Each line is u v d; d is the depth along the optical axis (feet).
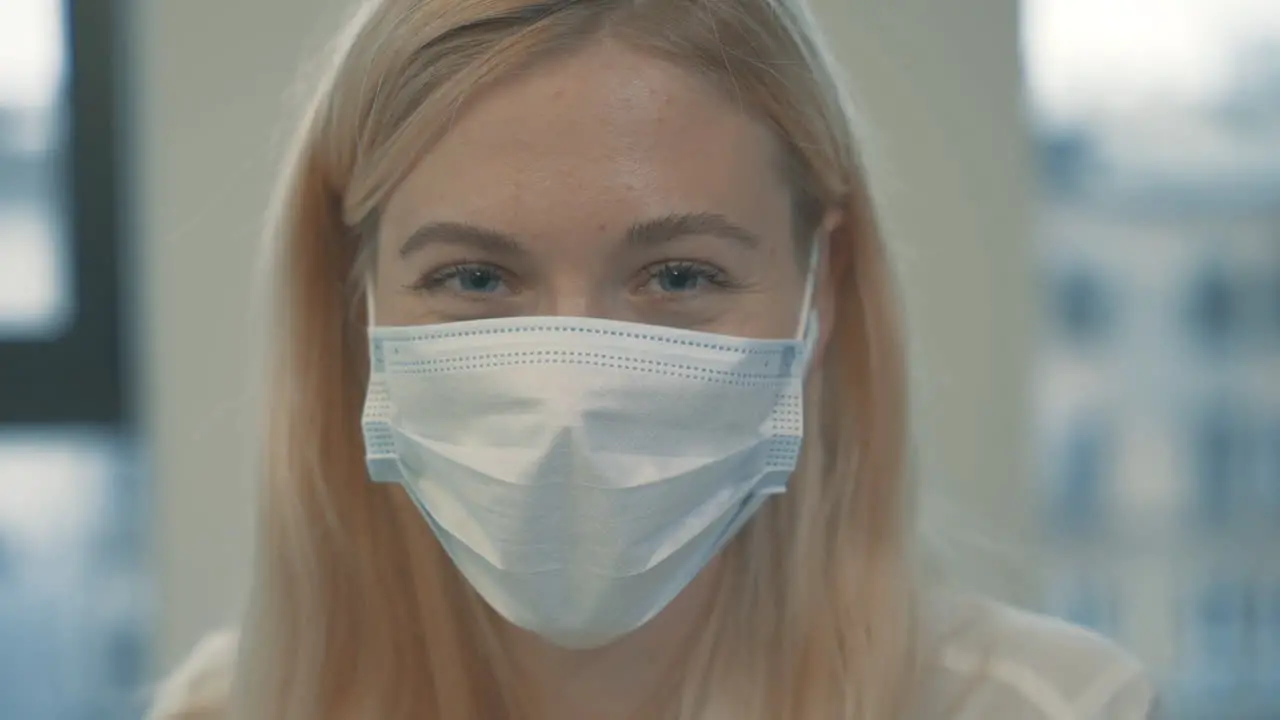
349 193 3.36
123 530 7.54
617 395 3.03
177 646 6.40
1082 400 7.22
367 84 3.20
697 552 3.30
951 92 6.12
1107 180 7.14
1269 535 7.24
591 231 2.92
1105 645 3.89
